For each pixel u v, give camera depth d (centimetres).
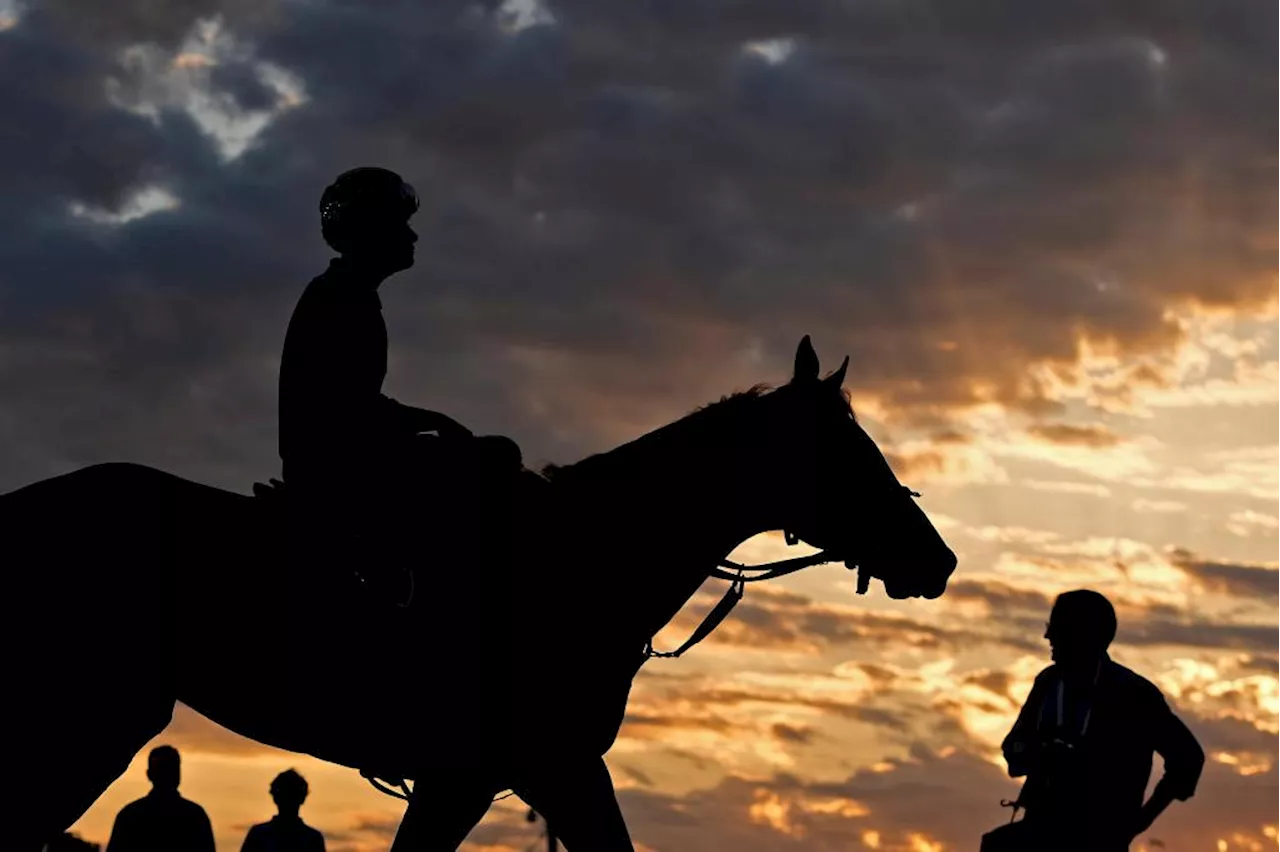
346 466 892
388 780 926
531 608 931
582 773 932
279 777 1325
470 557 925
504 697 922
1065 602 909
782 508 975
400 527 908
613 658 945
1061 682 909
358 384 903
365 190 925
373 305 923
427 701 912
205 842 1266
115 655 887
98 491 902
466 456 931
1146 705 899
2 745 873
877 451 982
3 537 887
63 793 882
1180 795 893
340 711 905
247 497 922
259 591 898
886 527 970
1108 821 889
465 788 930
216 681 898
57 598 882
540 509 948
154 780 1265
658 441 977
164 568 896
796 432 971
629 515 959
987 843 910
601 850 927
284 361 910
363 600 907
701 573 972
